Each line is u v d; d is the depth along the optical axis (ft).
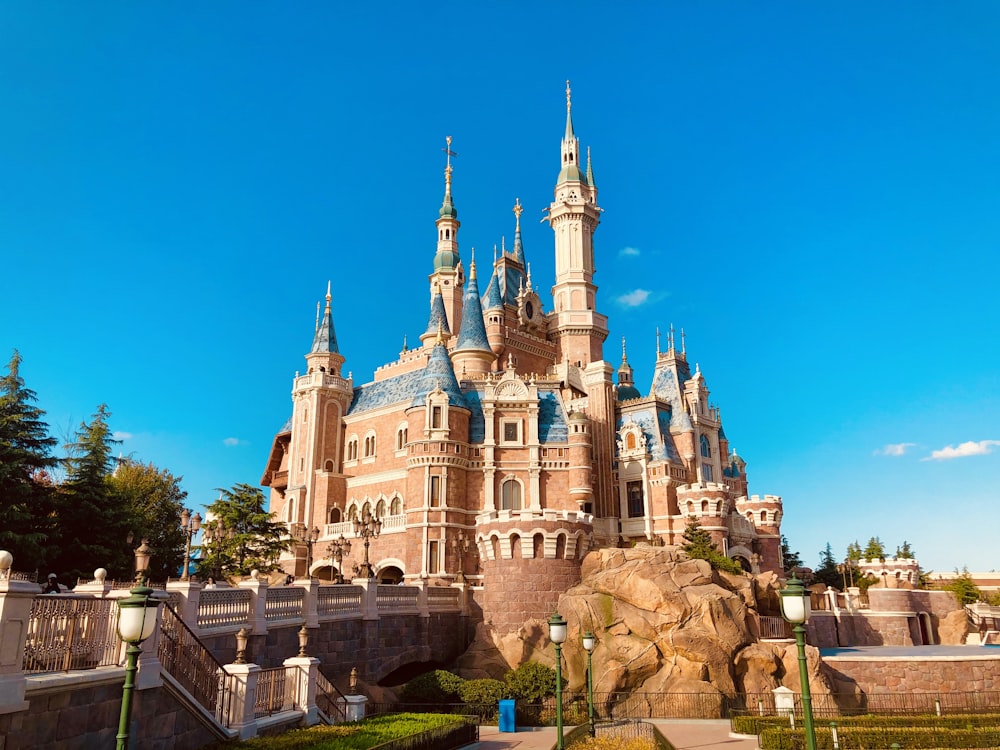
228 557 197.47
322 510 273.54
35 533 161.89
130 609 50.08
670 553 184.65
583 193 347.36
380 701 139.33
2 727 51.01
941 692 163.12
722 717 140.26
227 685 79.05
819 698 149.07
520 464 243.81
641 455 265.34
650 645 156.25
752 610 181.78
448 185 376.27
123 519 187.32
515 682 149.89
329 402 291.99
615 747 89.66
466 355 282.56
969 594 300.40
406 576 223.92
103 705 60.90
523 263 379.35
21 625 53.01
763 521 272.92
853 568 326.24
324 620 131.64
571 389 288.51
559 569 192.13
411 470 235.20
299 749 71.72
